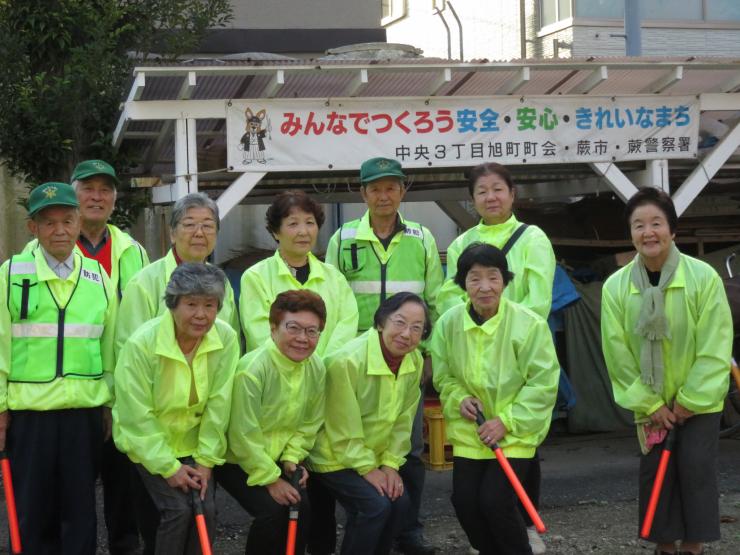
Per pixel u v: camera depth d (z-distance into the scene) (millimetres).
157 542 4176
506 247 5027
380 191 5098
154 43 8039
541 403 4426
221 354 4250
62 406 4383
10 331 4379
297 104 6375
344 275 5195
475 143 6648
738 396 7621
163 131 6941
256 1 9453
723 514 5883
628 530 5617
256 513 4301
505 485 4406
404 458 4648
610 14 11078
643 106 6922
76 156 7582
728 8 11391
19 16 7348
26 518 4375
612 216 8703
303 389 4332
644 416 4719
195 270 4051
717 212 8750
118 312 4609
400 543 5133
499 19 12141
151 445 4109
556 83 6754
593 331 7938
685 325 4566
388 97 6496
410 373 4520
